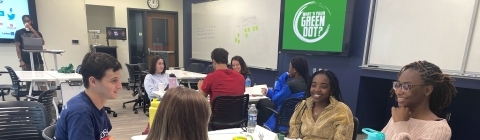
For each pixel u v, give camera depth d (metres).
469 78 2.47
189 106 0.91
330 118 1.61
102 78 1.28
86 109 1.26
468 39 2.46
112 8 6.86
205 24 6.59
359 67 3.46
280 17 4.43
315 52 3.92
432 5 2.70
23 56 4.98
